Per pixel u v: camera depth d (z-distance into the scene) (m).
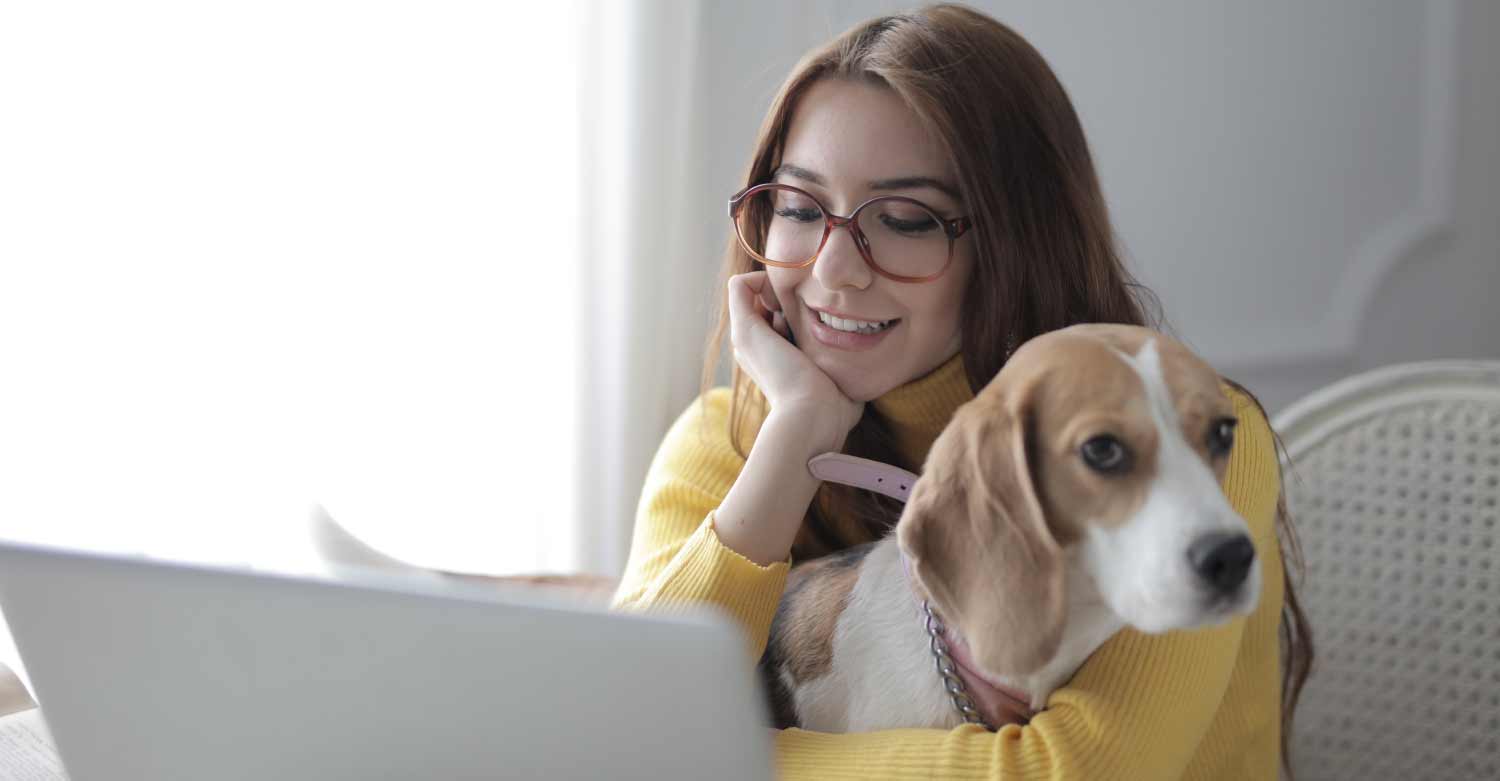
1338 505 1.46
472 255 1.86
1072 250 1.09
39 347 1.60
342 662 0.62
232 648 0.64
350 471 1.83
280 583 0.62
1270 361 2.31
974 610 0.79
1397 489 1.44
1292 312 2.34
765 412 1.21
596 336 1.92
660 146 1.90
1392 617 1.44
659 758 0.60
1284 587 1.21
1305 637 1.24
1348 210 2.31
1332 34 2.25
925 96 1.00
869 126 1.01
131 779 0.69
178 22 1.62
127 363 1.66
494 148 1.84
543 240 1.89
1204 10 2.22
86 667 0.67
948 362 1.11
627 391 1.93
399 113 1.78
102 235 1.62
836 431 1.05
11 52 1.54
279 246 1.73
